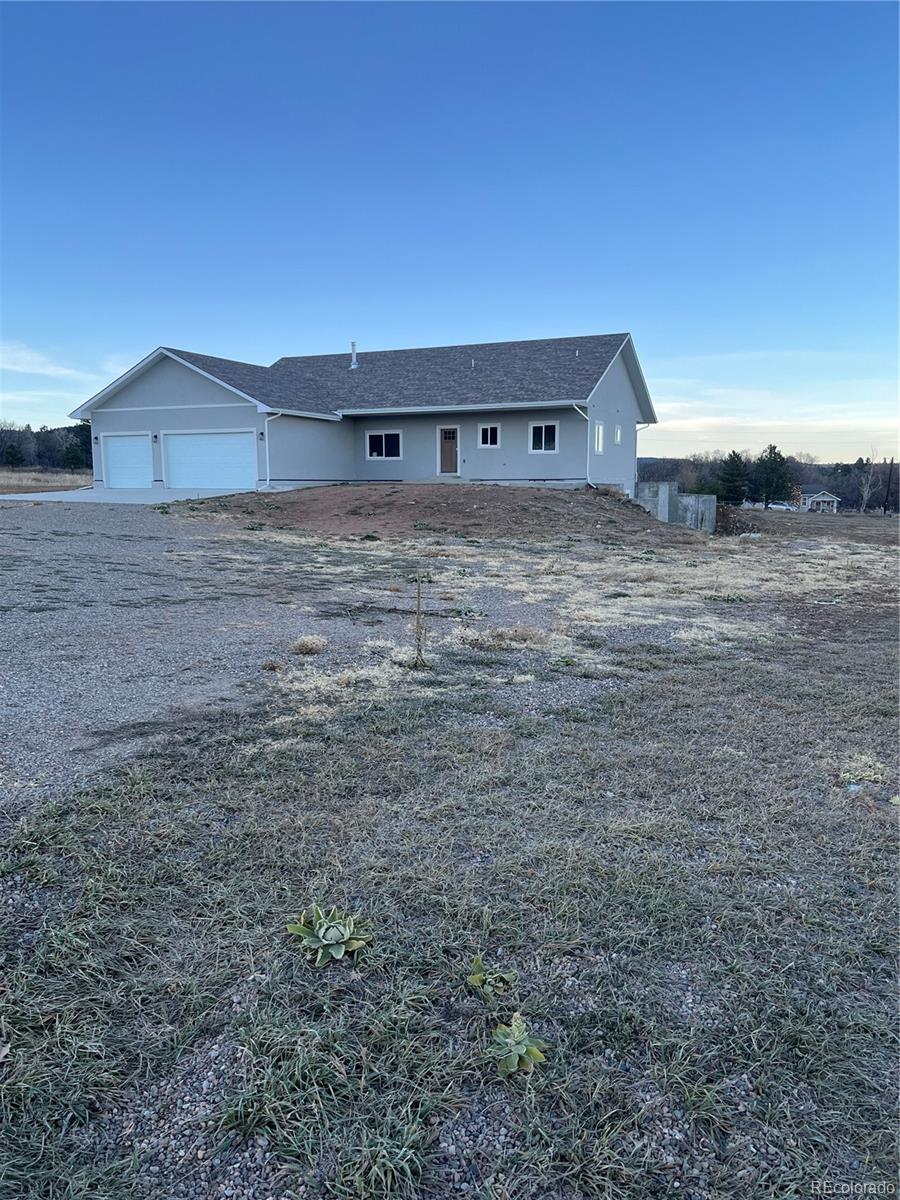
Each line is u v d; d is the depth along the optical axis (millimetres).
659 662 6074
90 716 4125
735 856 2869
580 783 3521
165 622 6820
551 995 2080
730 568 12742
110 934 2240
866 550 16547
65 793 3100
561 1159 1579
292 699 4660
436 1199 1476
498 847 2877
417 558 12664
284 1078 1742
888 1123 1694
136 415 22141
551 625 7535
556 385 21859
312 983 2080
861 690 5320
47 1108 1644
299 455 21859
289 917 2375
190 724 4078
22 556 10219
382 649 6191
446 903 2486
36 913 2314
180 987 2037
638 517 19391
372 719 4324
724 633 7434
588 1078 1789
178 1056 1811
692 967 2225
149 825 2889
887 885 2717
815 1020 2016
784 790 3531
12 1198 1427
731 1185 1529
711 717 4629
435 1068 1798
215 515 16734
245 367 22906
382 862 2717
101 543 12094
